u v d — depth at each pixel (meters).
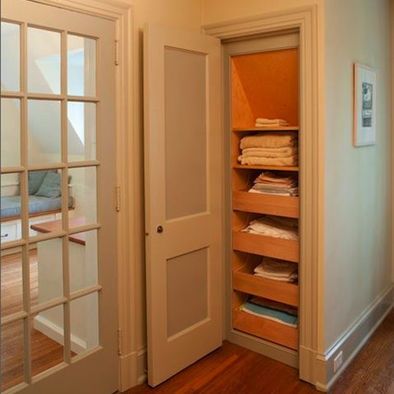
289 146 2.76
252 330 2.98
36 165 2.01
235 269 3.07
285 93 2.85
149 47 2.36
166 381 2.62
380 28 3.27
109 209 2.36
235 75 2.91
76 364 2.26
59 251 2.24
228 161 2.96
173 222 2.58
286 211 2.74
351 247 2.89
